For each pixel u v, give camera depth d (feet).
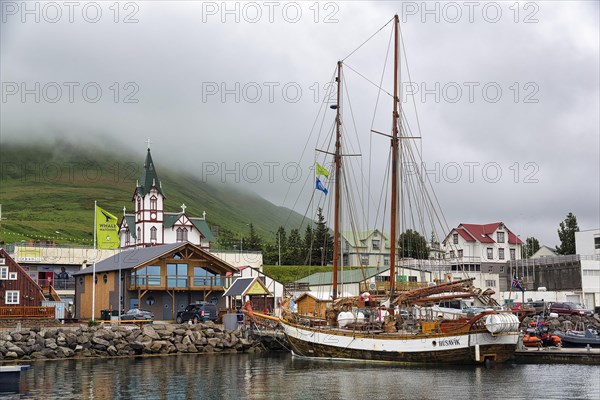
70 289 418.92
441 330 210.59
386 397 154.61
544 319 324.80
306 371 197.26
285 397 155.12
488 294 223.51
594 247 486.79
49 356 232.73
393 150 246.68
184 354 251.39
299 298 294.05
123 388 167.02
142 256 328.29
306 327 233.96
